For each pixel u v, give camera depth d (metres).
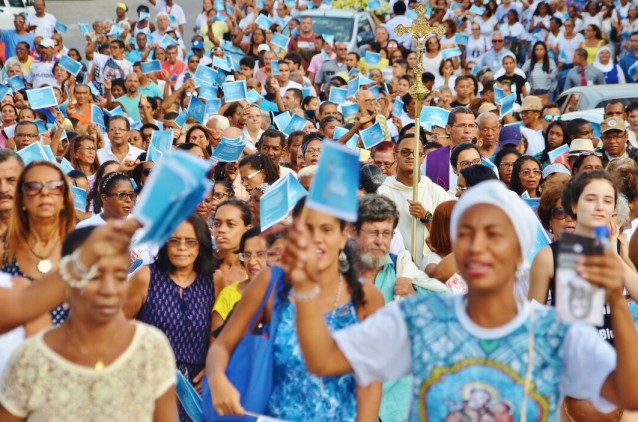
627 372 3.64
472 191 3.81
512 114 18.53
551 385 3.75
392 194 9.84
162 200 3.59
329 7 27.20
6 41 26.48
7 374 4.26
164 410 4.43
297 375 5.27
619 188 8.75
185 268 6.78
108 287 4.05
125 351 4.28
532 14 27.03
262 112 15.70
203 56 24.59
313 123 16.50
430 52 22.41
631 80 23.67
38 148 9.07
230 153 11.49
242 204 7.91
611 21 26.47
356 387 5.36
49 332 4.28
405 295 6.87
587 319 3.53
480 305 3.78
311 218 5.05
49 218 6.26
